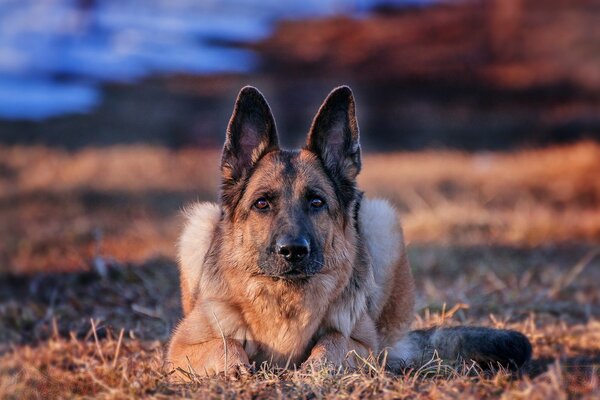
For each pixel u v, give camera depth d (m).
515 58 30.42
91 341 7.50
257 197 5.95
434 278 10.09
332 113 6.27
